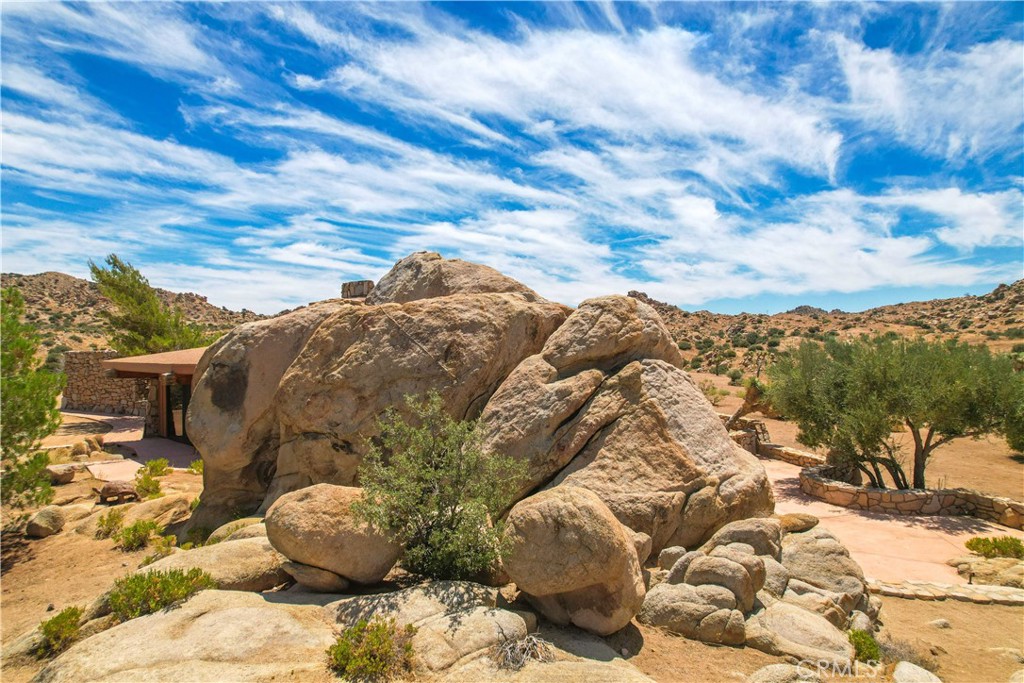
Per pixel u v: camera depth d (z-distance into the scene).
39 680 4.95
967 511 13.36
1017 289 84.56
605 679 4.98
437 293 12.90
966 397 13.55
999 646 7.26
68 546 10.88
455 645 5.44
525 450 9.07
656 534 8.18
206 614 5.90
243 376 10.81
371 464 8.04
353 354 10.08
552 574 5.90
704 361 77.25
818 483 14.88
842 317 109.31
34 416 11.92
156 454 20.34
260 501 11.11
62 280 103.62
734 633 6.27
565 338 9.94
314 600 6.41
